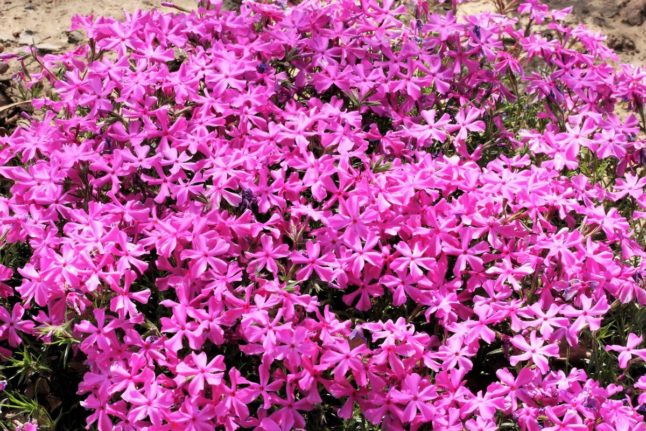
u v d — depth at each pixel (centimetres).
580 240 56
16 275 62
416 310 56
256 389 52
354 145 62
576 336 54
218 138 61
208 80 61
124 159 59
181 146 59
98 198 59
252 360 56
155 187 59
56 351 59
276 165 62
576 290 56
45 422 56
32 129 63
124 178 59
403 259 55
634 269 56
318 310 54
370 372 52
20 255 63
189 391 51
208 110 61
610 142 62
